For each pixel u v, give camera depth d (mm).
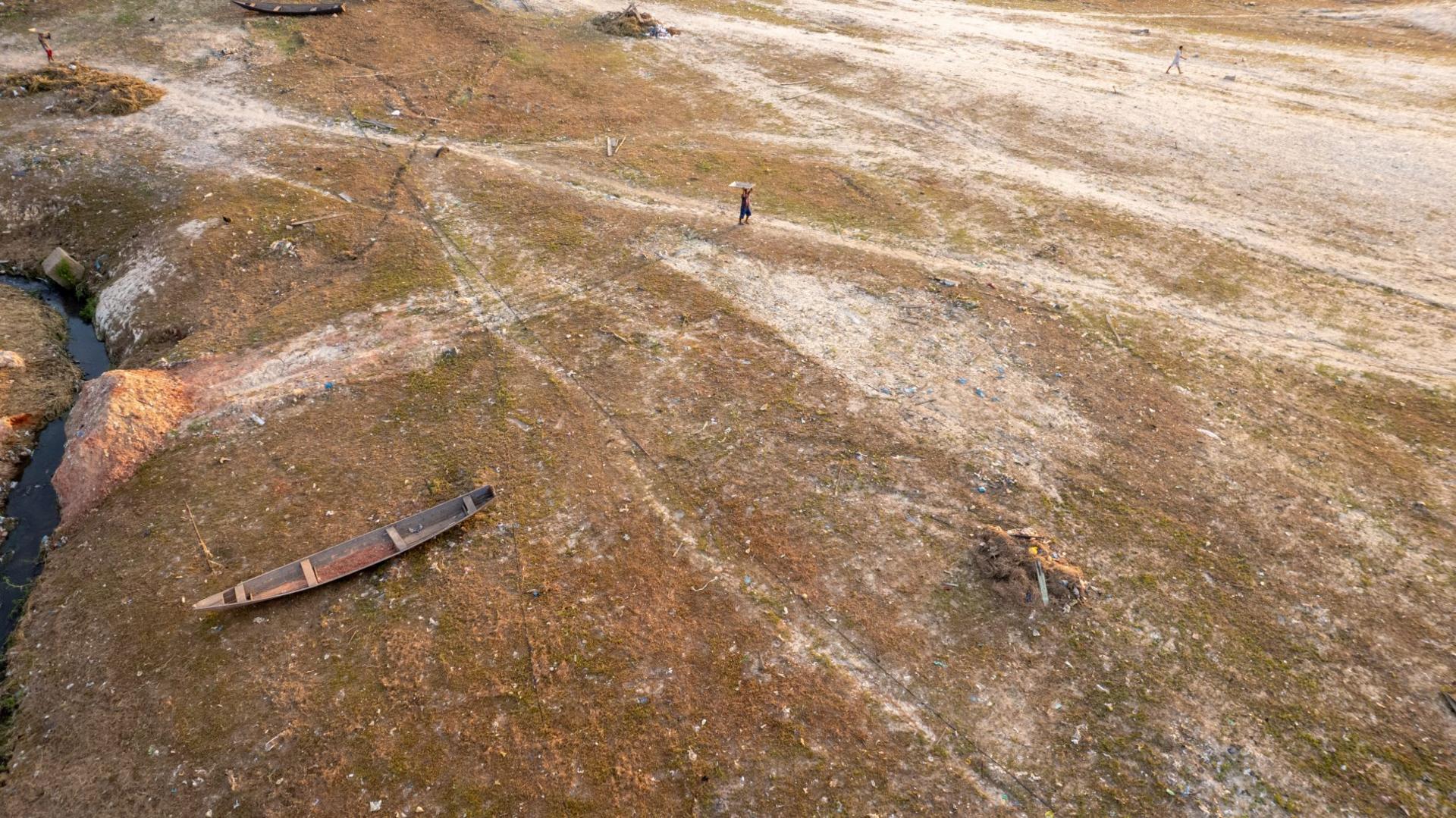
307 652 11852
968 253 20766
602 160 24594
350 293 18859
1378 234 21391
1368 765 10555
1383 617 12312
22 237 21344
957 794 10312
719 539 13477
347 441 15258
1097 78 30578
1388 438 15438
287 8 31969
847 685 11477
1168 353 17469
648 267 19922
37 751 10914
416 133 25422
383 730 10914
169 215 21125
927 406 16000
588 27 33438
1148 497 14219
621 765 10562
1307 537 13508
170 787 10391
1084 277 19875
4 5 30625
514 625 12172
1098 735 10922
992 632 12141
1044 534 13500
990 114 27922
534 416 15766
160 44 29453
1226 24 36500
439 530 13375
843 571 12992
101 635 12164
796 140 26312
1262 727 10984
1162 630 12148
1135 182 24000
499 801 10195
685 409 15945
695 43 33031
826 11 36844
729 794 10305
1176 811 10141
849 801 10242
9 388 16750
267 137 24625
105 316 18938
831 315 18422
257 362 16938
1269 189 23484
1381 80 29797
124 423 15016
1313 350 17641
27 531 14156
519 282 19344
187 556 13219
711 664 11695
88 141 23922
